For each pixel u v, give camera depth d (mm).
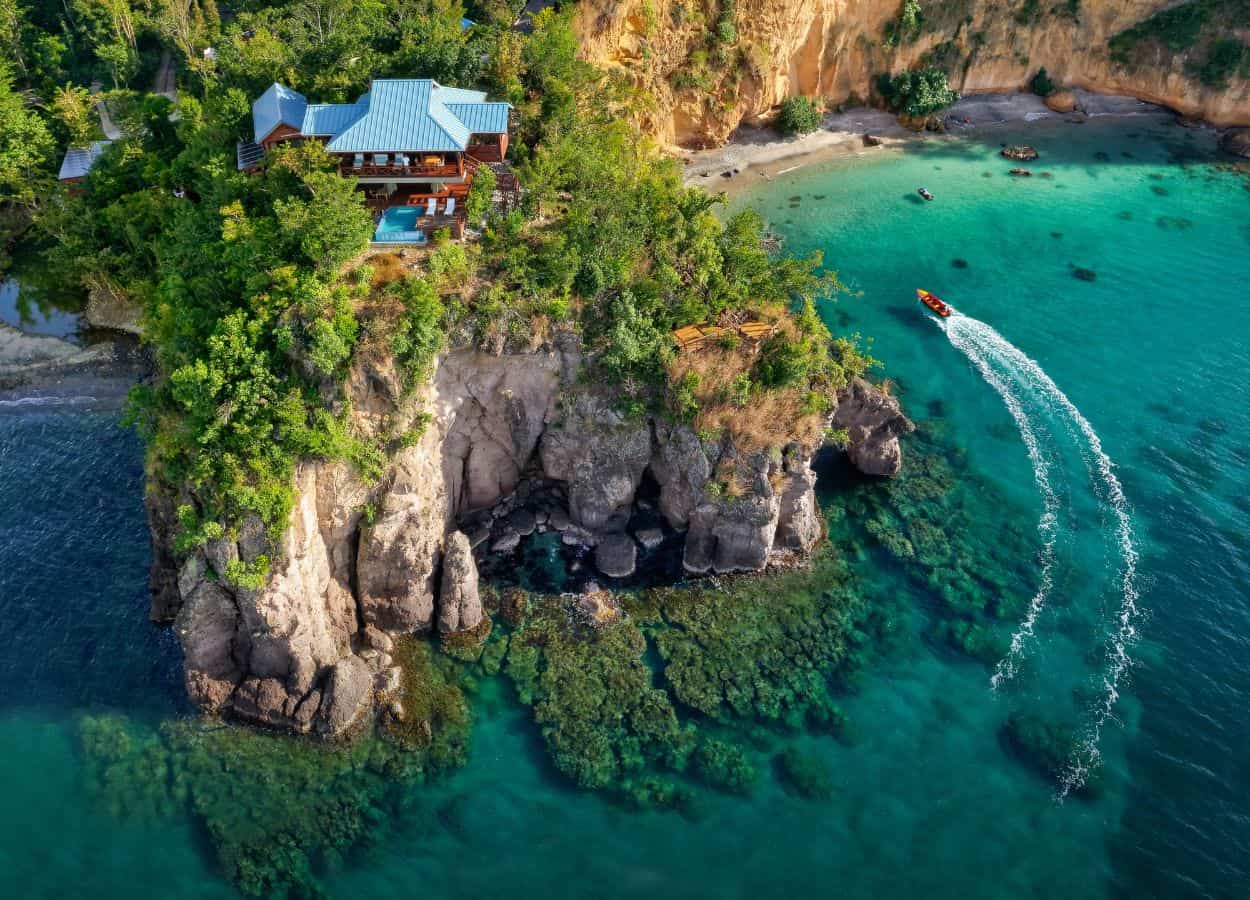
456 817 42438
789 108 97312
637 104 81000
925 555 55156
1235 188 93125
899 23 99125
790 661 49250
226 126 61812
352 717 45719
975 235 85562
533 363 51906
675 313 54000
